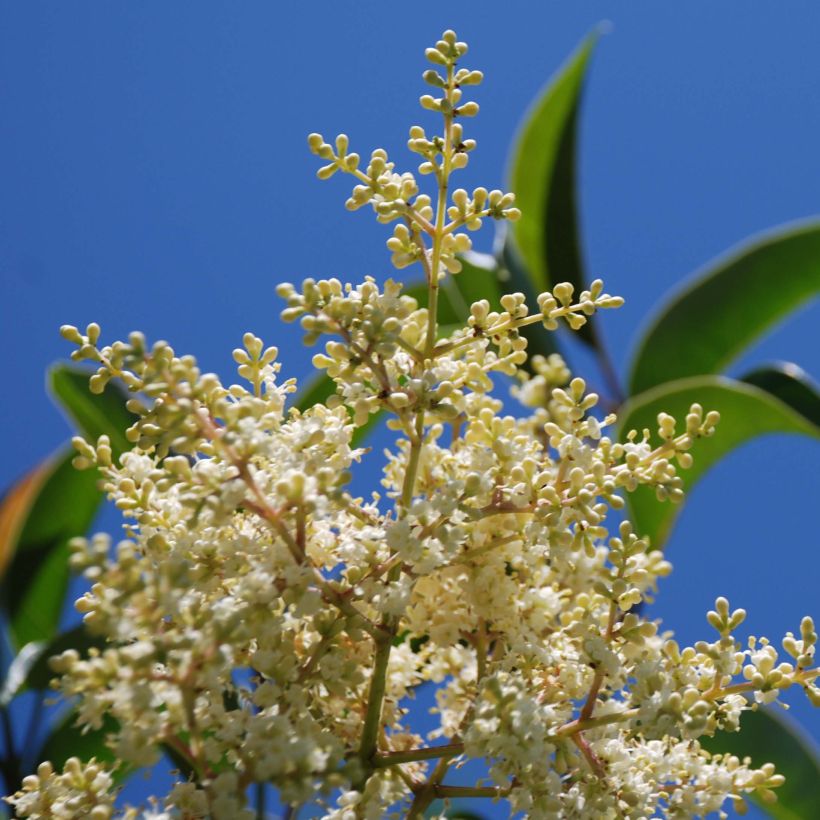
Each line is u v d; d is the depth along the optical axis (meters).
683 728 0.55
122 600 0.52
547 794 0.55
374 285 0.57
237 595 0.55
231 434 0.55
